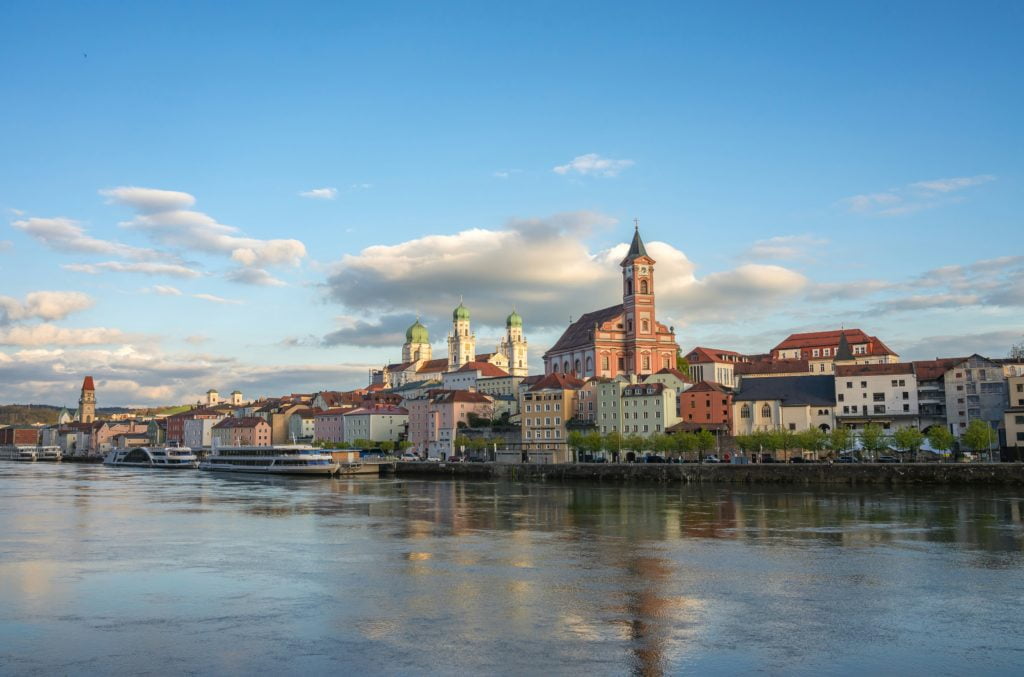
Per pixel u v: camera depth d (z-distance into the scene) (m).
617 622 59.97
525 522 116.81
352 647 54.28
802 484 176.62
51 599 68.00
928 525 108.50
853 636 56.44
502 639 55.81
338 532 107.50
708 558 85.19
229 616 62.16
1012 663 51.09
